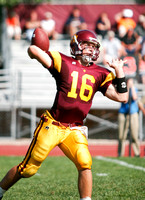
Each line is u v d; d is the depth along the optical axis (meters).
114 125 52.75
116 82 16.28
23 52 60.66
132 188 20.09
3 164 29.97
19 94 51.53
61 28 60.69
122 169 26.77
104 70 16.27
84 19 60.62
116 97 16.23
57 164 30.50
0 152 43.12
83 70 15.92
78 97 15.76
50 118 15.84
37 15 60.69
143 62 54.94
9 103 51.47
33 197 18.44
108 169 26.78
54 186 21.16
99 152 43.72
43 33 15.91
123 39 55.81
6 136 52.41
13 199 18.03
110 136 53.53
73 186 21.08
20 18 61.16
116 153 43.72
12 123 51.12
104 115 53.31
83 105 15.91
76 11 59.59
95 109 53.25
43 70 58.88
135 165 28.91
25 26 60.66
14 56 60.34
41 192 19.67
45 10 60.75
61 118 15.77
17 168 15.98
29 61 60.16
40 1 60.75
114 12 60.59
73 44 16.28
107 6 60.59
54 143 15.61
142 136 50.34
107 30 57.59
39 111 53.62
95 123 53.91
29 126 53.28
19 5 60.69
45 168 28.48
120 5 60.72
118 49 55.69
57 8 60.56
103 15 58.06
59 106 15.73
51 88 55.88
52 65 15.69
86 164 15.03
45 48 15.88
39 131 15.76
